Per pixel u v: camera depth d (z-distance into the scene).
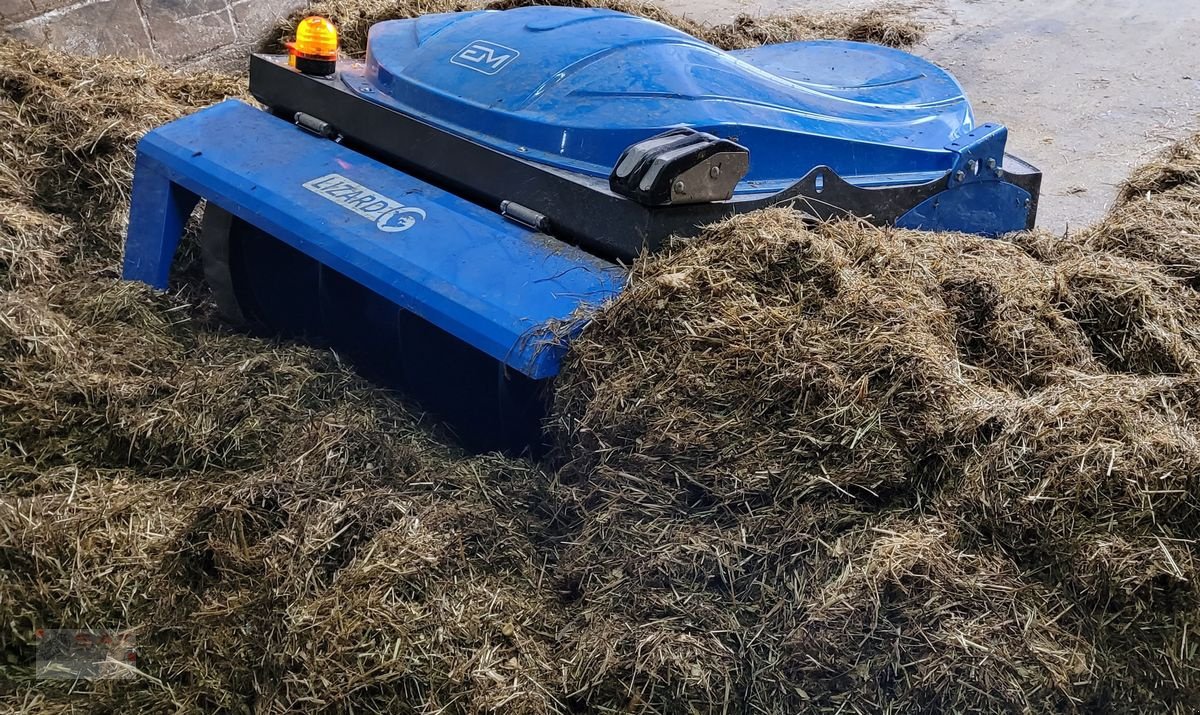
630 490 2.32
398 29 3.69
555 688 2.14
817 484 2.20
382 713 2.10
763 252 2.43
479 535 2.39
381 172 3.10
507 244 2.69
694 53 3.13
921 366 2.28
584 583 2.29
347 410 2.91
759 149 2.85
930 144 3.14
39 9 5.27
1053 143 5.72
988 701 1.96
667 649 2.09
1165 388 2.39
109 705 2.32
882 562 2.08
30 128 4.45
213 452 2.88
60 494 2.76
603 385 2.34
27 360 3.14
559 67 3.02
